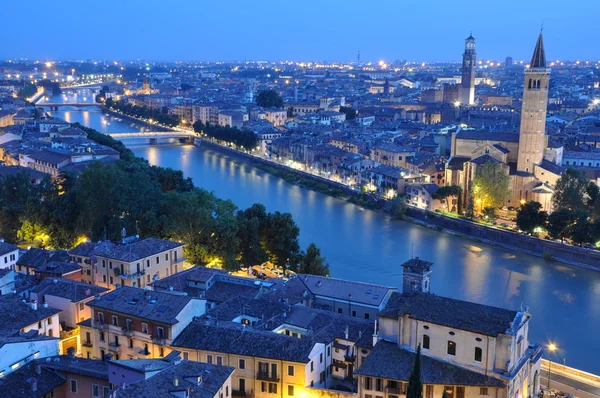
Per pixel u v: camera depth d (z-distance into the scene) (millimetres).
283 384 116750
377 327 127938
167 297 132000
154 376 96188
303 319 135125
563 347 166375
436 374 111062
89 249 183875
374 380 112938
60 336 142000
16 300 135625
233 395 119500
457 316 114688
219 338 122750
